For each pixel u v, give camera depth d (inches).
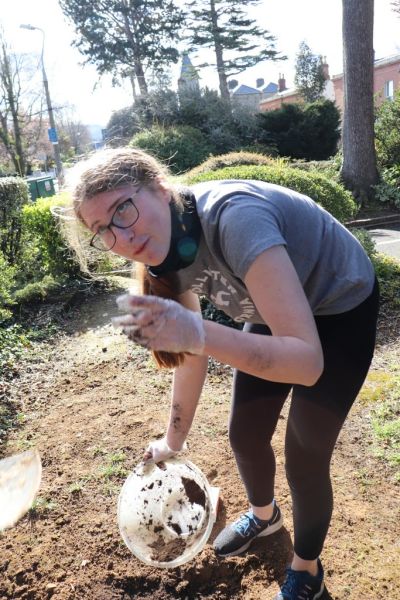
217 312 179.8
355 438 118.0
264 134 736.3
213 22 1036.5
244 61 1069.8
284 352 45.4
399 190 473.7
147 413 134.6
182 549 81.7
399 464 107.3
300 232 59.5
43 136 1290.6
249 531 86.2
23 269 267.6
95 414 136.5
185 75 1094.4
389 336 175.3
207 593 82.3
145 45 1133.1
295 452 66.5
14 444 124.4
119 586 84.0
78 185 54.4
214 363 158.7
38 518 99.1
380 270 223.0
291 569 75.1
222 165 305.9
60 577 85.8
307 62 1244.5
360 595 78.9
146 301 41.2
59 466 114.6
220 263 55.9
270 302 48.0
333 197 237.1
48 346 187.8
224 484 105.0
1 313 194.5
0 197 263.9
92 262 238.7
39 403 145.7
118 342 185.8
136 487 85.8
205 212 54.7
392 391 136.8
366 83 470.0
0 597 83.0
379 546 87.8
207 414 131.6
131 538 83.2
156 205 54.3
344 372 64.3
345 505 97.3
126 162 53.9
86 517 98.8
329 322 65.2
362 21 458.9
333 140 759.7
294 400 66.6
